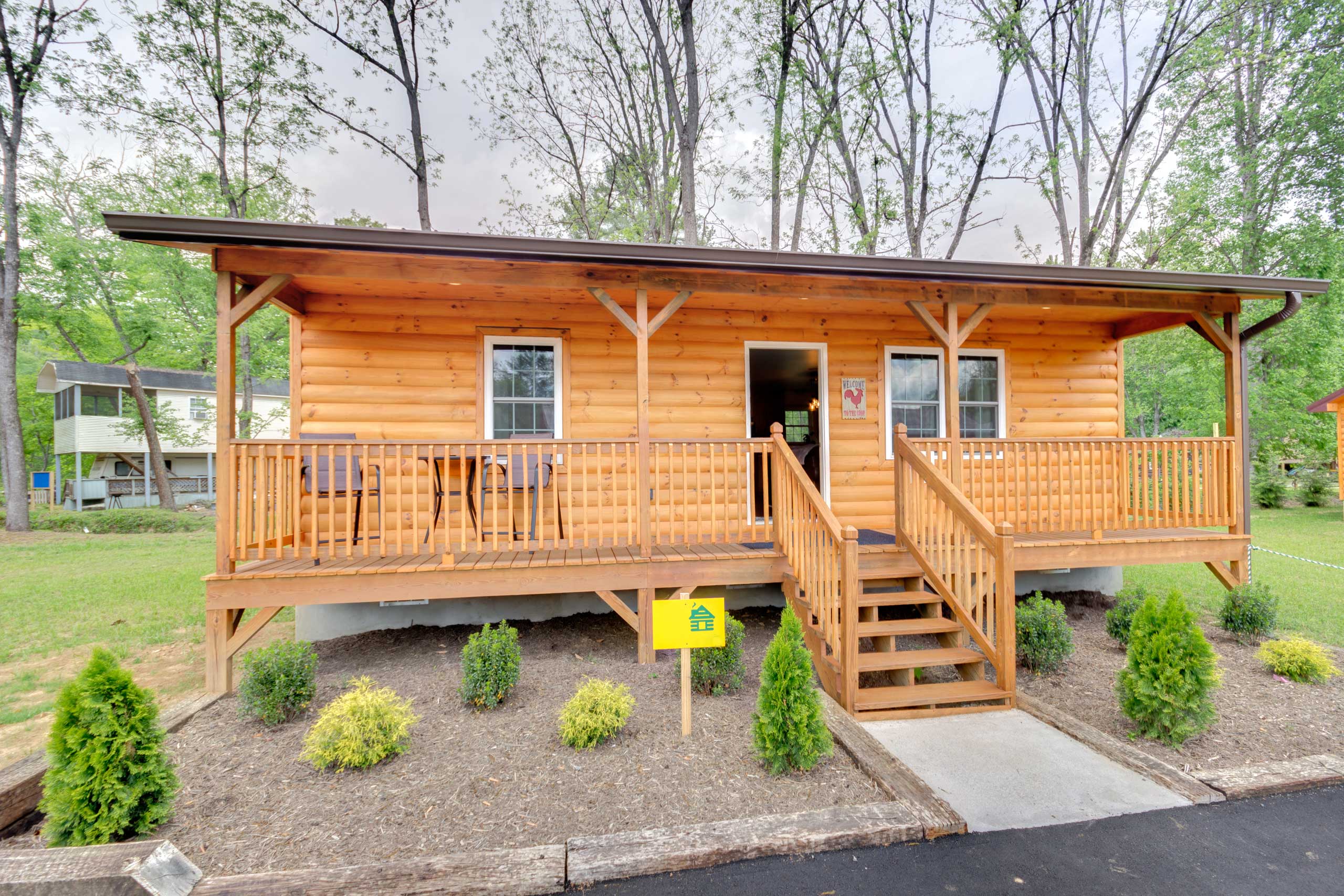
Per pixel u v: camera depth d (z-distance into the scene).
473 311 6.16
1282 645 4.59
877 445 7.08
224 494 4.42
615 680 4.44
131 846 2.33
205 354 17.53
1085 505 7.49
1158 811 2.82
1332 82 14.30
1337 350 16.03
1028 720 3.82
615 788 2.95
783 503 5.12
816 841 2.51
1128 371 22.02
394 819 2.71
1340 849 2.54
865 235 14.74
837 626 4.06
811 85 14.31
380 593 4.59
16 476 14.00
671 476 5.24
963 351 7.27
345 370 5.89
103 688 2.57
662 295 5.79
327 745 3.09
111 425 19.95
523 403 6.31
